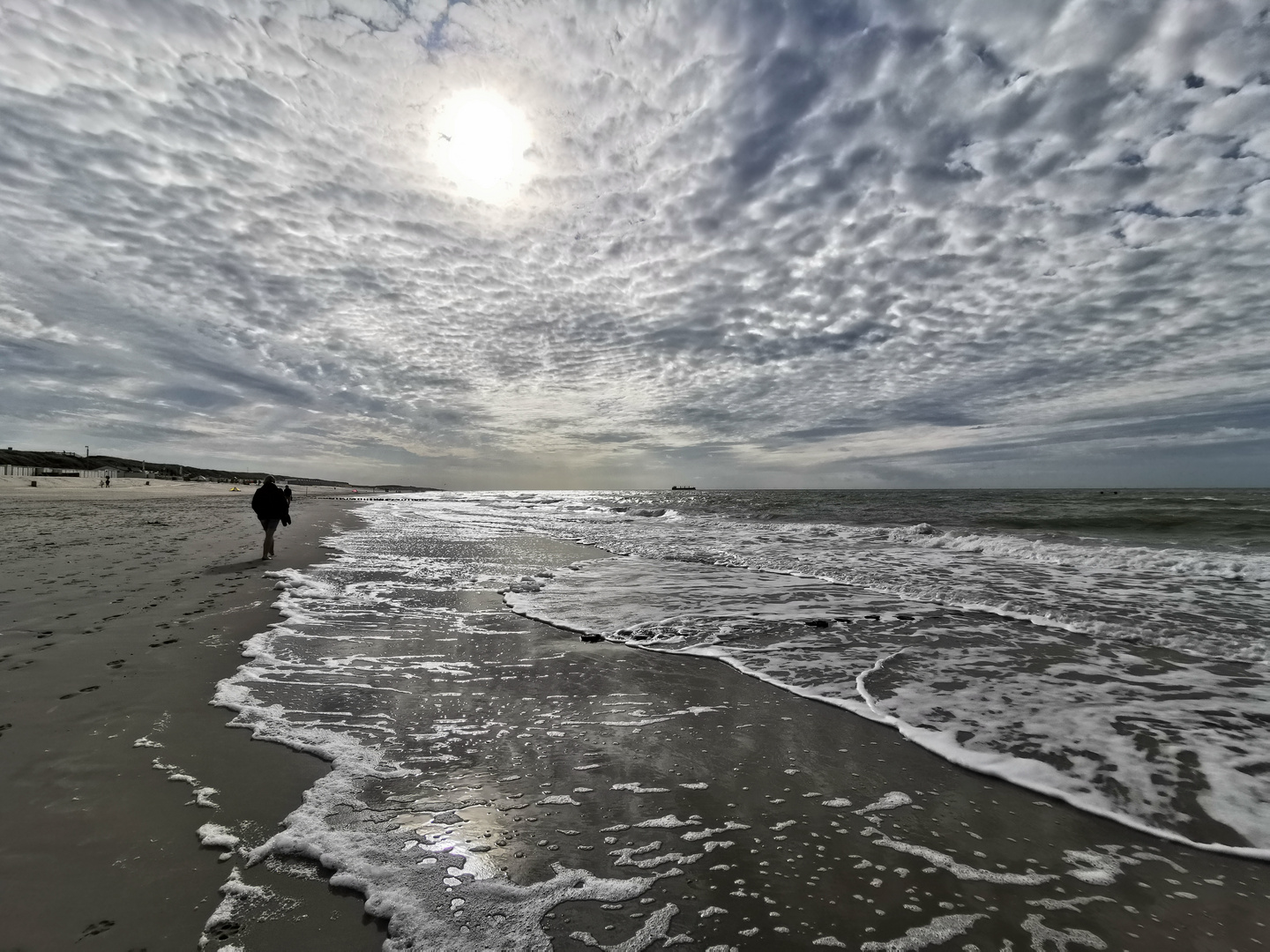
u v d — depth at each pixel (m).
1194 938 2.08
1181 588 8.66
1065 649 5.84
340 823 2.65
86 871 2.24
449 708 4.17
